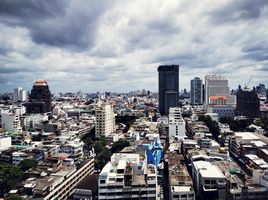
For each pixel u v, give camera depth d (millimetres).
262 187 168250
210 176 185250
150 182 163750
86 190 174000
